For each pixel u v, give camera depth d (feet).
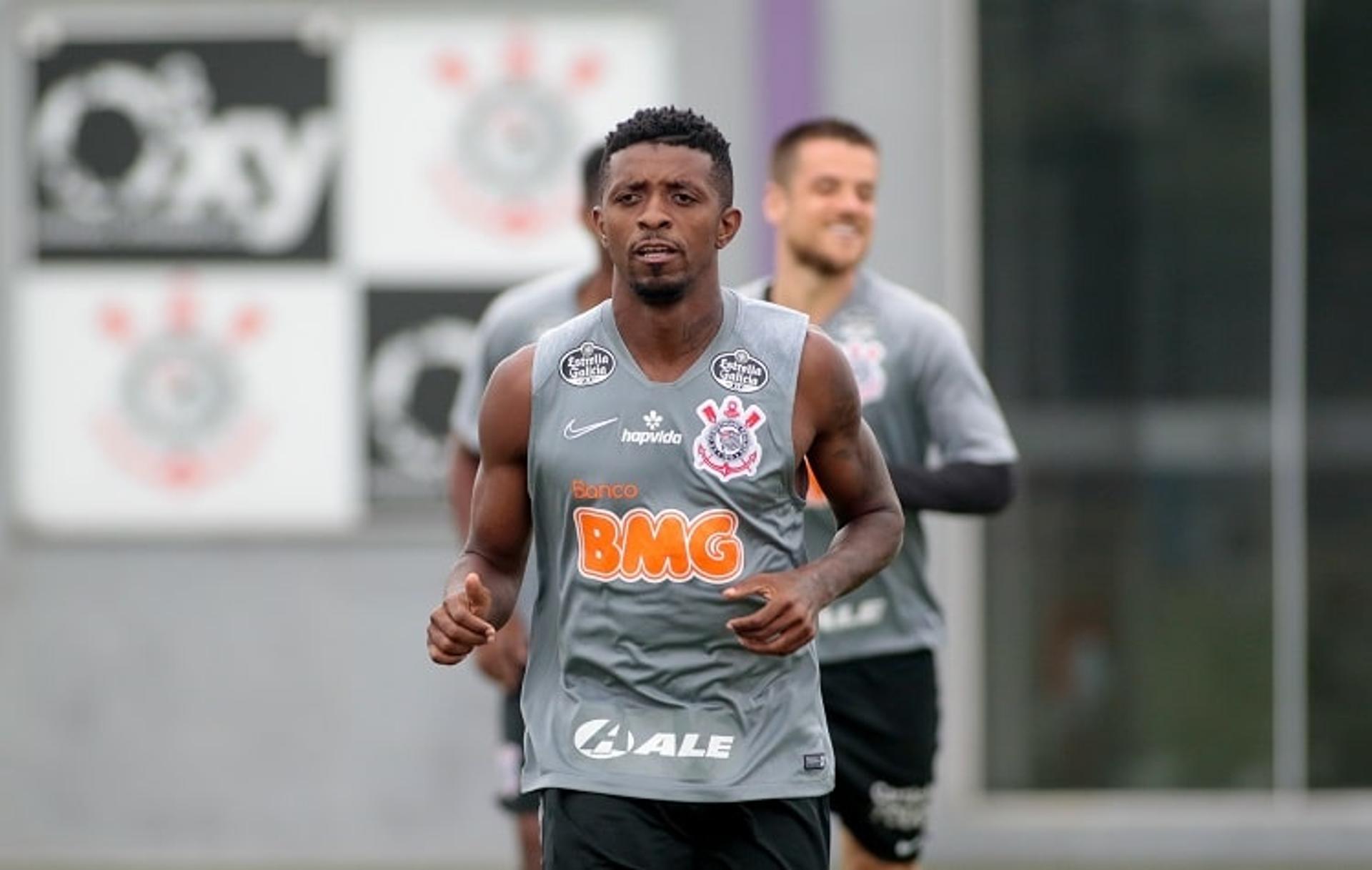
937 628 77.30
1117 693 112.06
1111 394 110.93
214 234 108.58
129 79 108.58
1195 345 110.93
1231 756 112.06
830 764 56.08
